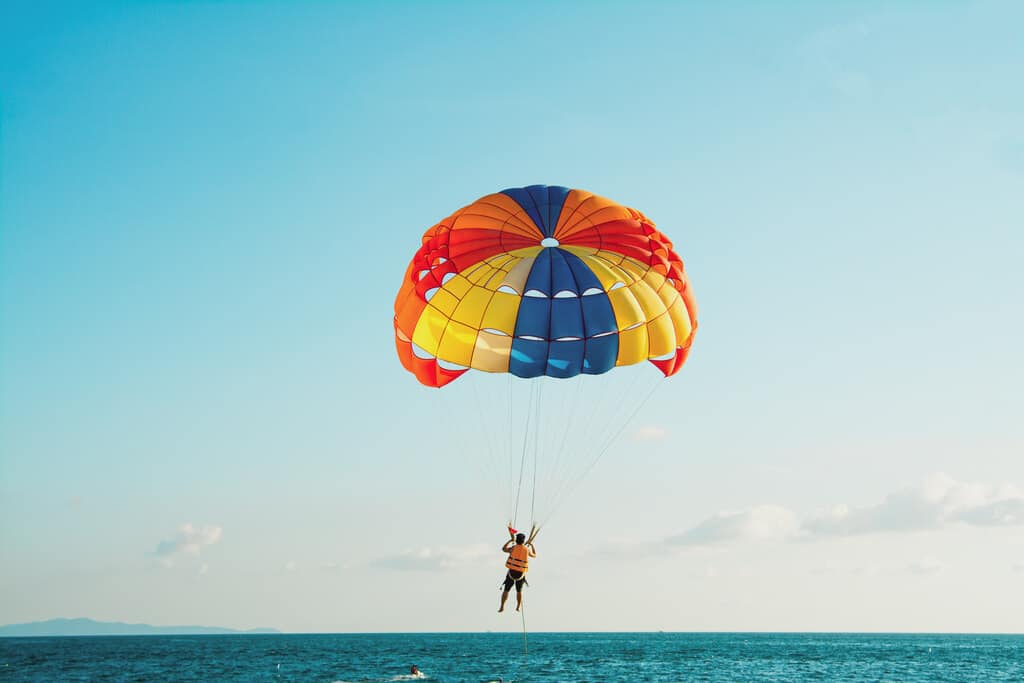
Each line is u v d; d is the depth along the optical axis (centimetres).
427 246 2317
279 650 12219
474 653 10450
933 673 6556
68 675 6322
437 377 2322
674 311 2277
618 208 2338
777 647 13300
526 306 2197
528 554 2006
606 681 5384
